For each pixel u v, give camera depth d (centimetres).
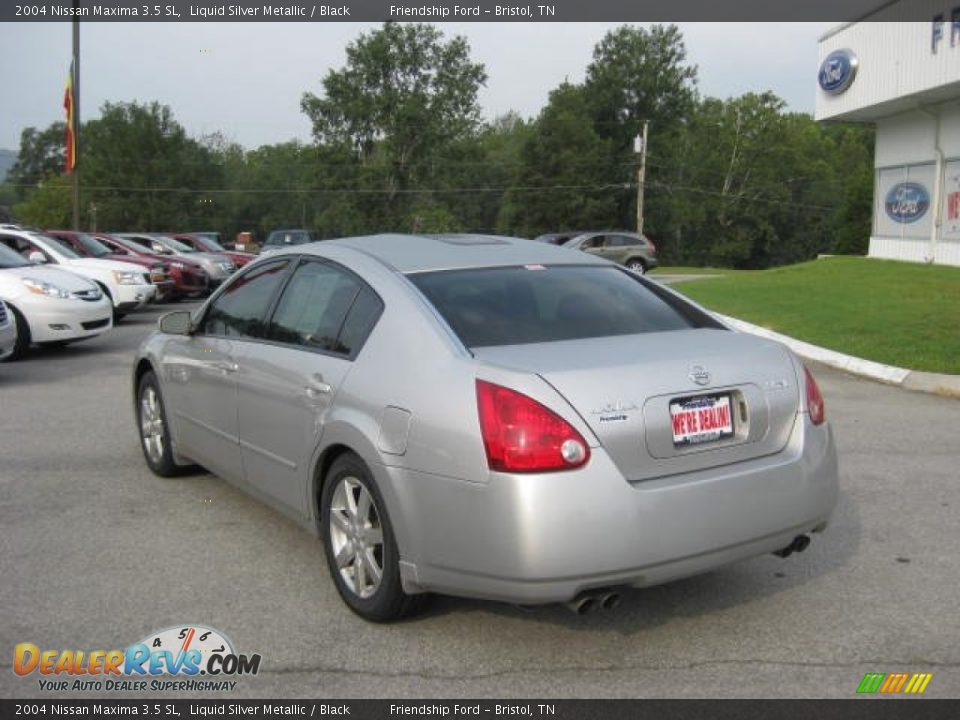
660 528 329
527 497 317
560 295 416
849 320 1327
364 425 368
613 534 321
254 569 444
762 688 330
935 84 2028
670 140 7194
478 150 6950
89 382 977
